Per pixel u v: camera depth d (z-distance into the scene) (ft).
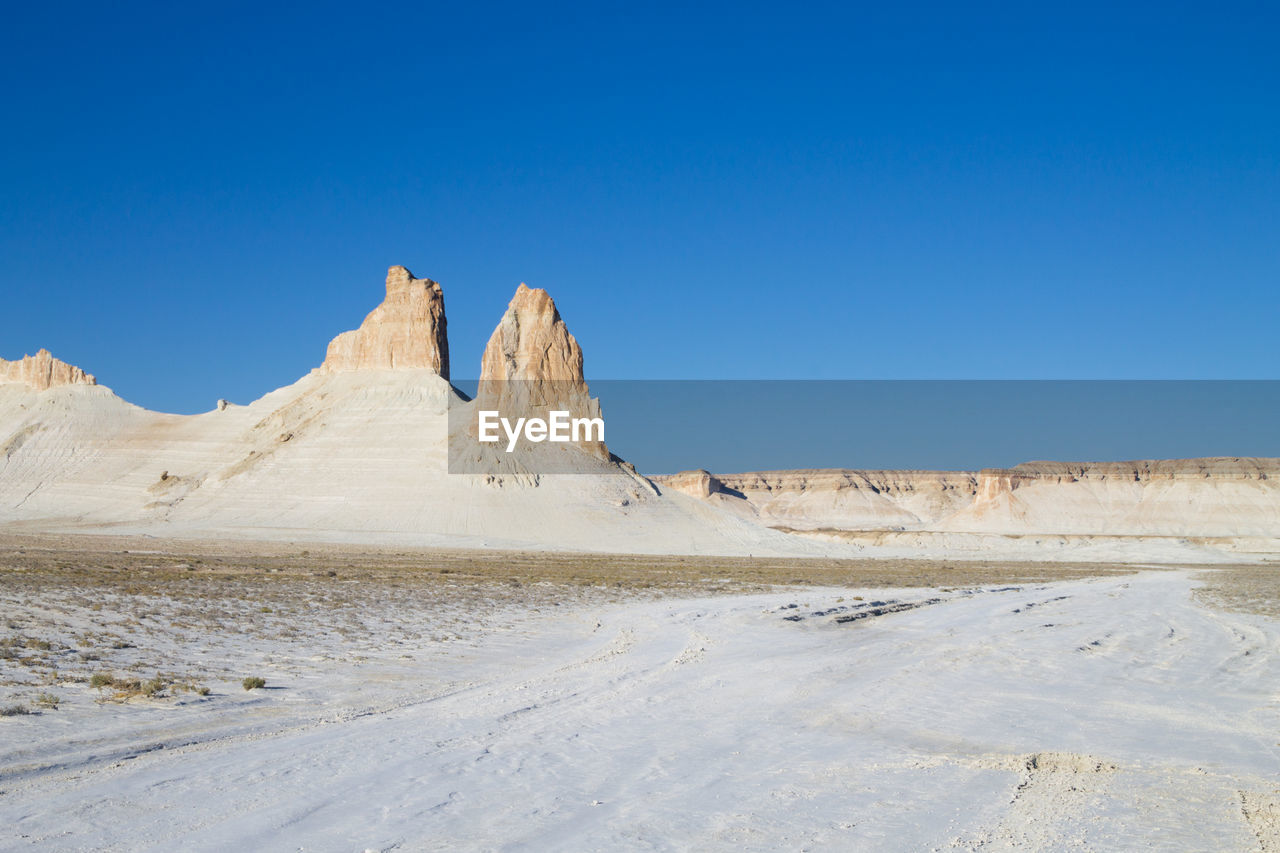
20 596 127.03
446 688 74.23
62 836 36.88
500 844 37.47
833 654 97.86
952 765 52.80
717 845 38.32
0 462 631.15
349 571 222.28
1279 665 97.14
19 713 57.67
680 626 122.01
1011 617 143.02
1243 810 44.88
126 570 198.08
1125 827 41.96
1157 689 80.64
